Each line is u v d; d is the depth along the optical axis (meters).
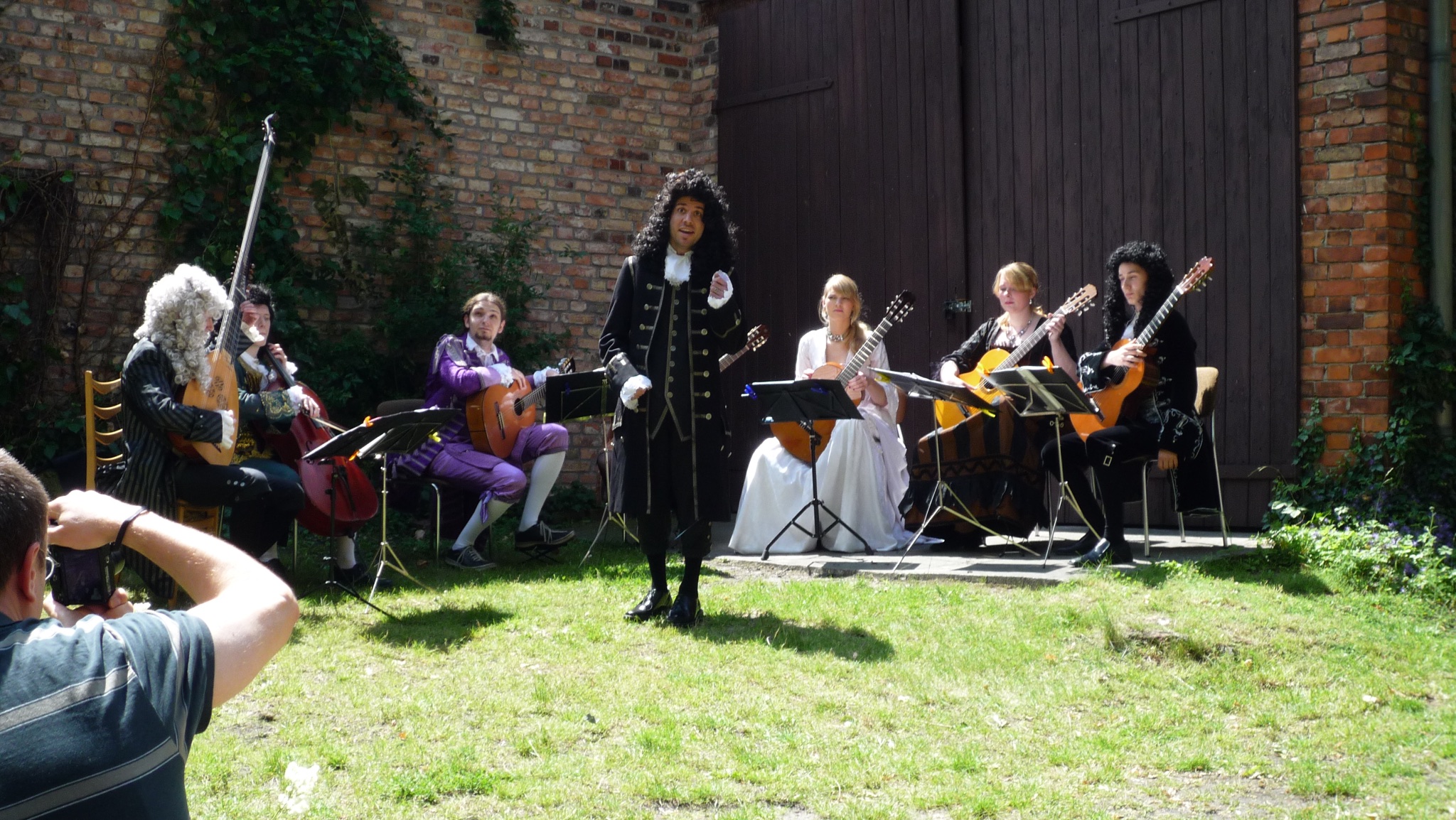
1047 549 5.66
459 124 8.17
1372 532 5.41
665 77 8.91
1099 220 7.03
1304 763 3.05
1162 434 5.12
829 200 8.20
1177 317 5.22
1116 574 4.85
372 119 7.91
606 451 6.61
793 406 5.16
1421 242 6.21
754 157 8.60
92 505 1.39
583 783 2.91
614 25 8.71
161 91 7.16
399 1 7.98
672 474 4.43
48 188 6.88
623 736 3.24
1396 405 6.11
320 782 2.90
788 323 8.41
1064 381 4.70
